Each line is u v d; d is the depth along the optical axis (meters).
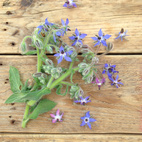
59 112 0.25
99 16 0.26
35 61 0.25
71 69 0.23
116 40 0.25
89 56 0.23
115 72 0.24
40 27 0.21
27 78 0.25
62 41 0.24
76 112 0.25
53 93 0.25
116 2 0.26
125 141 0.25
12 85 0.24
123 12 0.26
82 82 0.25
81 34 0.24
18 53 0.26
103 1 0.26
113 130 0.25
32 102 0.24
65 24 0.23
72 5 0.25
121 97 0.25
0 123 0.25
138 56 0.25
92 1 0.26
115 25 0.26
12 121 0.25
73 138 0.25
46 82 0.24
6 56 0.25
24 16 0.26
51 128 0.25
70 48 0.22
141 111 0.25
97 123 0.25
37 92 0.22
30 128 0.25
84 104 0.24
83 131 0.25
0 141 0.25
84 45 0.24
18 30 0.26
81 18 0.26
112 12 0.26
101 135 0.25
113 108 0.25
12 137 0.25
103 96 0.25
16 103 0.25
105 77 0.25
